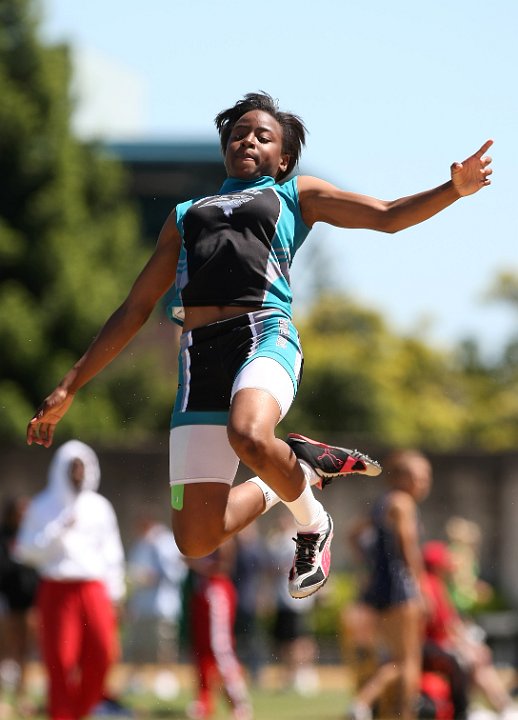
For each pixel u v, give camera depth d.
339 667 70.12
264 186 18.28
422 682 36.53
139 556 55.16
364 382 123.06
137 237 116.50
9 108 104.19
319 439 79.44
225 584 45.09
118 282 109.81
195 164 120.25
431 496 77.06
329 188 18.14
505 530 76.12
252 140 18.48
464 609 47.22
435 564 37.88
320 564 18.08
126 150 119.06
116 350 18.59
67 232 106.56
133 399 105.00
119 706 43.78
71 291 104.69
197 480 17.73
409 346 151.50
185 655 58.34
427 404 141.88
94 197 111.75
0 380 102.94
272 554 63.56
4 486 72.62
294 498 17.14
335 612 71.50
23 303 104.00
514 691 49.50
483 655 43.16
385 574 35.97
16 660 46.44
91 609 34.78
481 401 154.50
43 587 35.03
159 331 106.94
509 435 148.50
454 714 36.62
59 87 107.19
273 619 64.25
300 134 19.31
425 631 37.19
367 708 36.22
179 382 18.23
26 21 106.50
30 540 34.66
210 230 17.83
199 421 17.77
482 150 16.78
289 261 18.02
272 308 17.52
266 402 16.39
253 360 16.97
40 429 18.53
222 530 17.92
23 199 106.06
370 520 40.22
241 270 17.55
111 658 35.00
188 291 17.77
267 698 54.25
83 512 35.25
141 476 74.44
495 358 161.50
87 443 74.19
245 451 16.11
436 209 17.20
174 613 55.06
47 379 103.06
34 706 46.81
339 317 151.12
